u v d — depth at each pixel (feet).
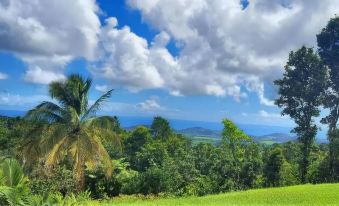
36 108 94.07
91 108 98.94
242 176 165.37
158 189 119.65
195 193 132.46
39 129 93.76
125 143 204.64
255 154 181.47
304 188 98.43
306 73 173.27
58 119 96.43
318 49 174.50
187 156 155.74
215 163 161.38
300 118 173.06
